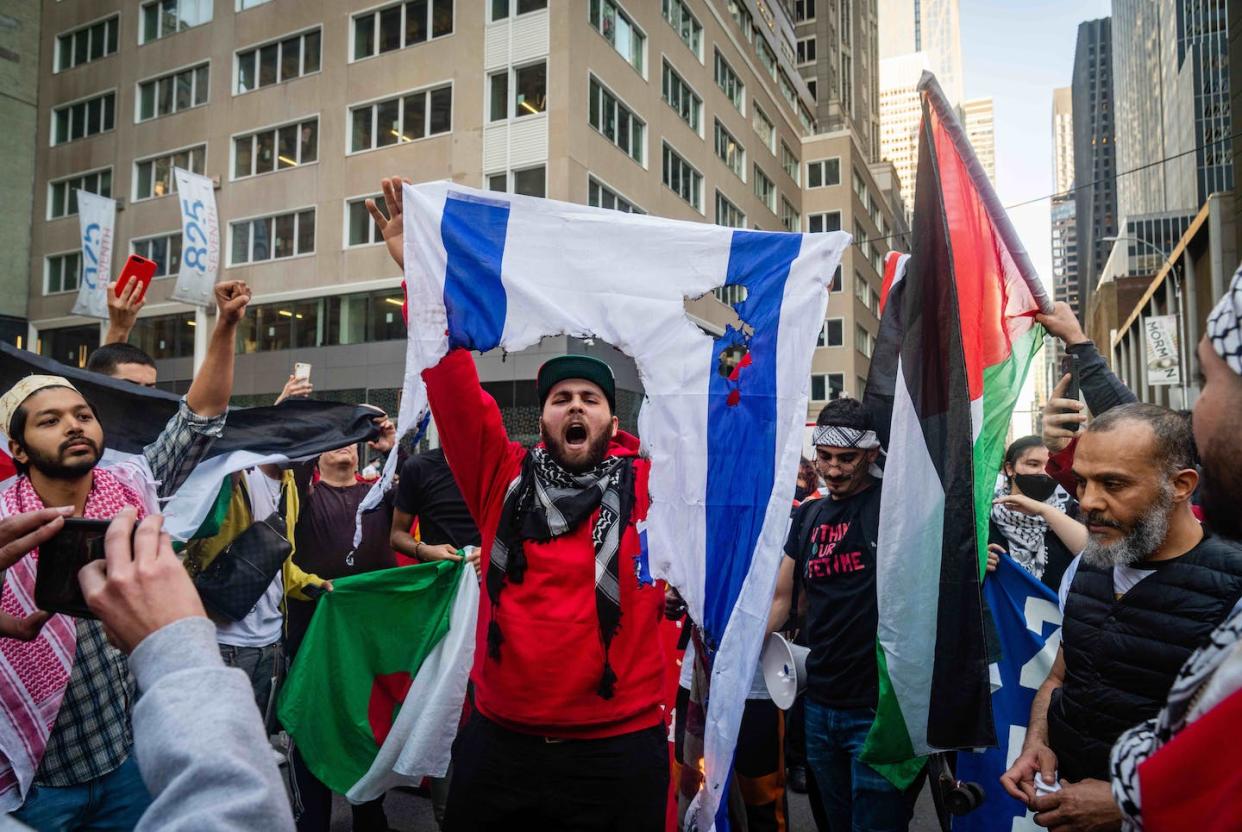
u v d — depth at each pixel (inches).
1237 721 36.1
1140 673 79.0
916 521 98.2
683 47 1049.5
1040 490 151.8
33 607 85.1
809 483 330.6
